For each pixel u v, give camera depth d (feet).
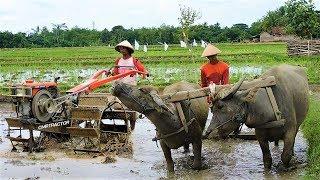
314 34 132.57
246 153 35.83
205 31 297.12
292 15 129.49
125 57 38.19
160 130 28.73
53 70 112.16
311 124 39.52
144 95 27.43
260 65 108.88
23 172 31.76
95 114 36.47
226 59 123.03
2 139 43.32
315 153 30.71
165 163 33.78
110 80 35.40
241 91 27.73
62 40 317.01
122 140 38.99
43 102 36.63
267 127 28.43
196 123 29.68
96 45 321.73
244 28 339.77
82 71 109.91
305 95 31.40
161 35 304.09
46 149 38.70
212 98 27.71
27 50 234.99
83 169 32.42
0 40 288.71
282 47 195.42
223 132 27.61
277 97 28.78
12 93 37.76
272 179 28.71
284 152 29.68
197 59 123.24
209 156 35.29
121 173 31.27
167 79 86.99
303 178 27.55
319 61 99.66
